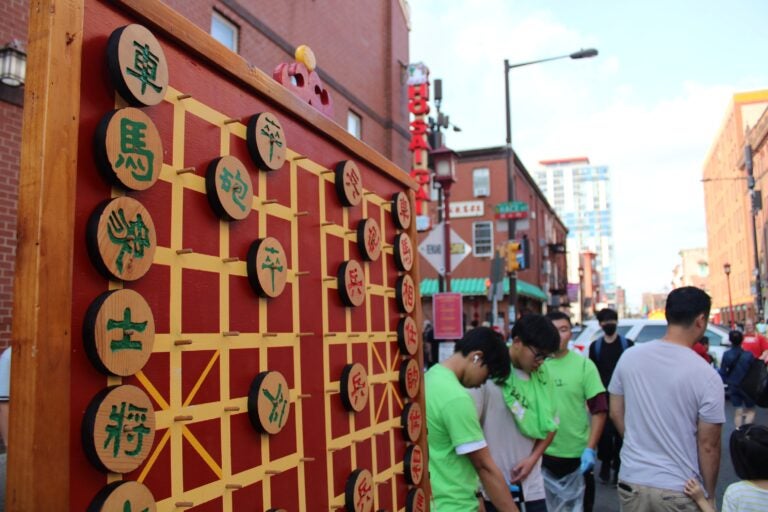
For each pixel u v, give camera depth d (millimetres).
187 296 1445
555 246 40844
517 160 29469
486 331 2830
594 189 185875
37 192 1117
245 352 1622
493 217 28312
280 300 1793
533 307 34469
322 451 1937
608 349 5977
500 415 3412
